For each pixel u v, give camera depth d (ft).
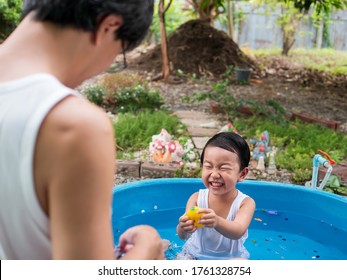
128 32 3.01
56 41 2.86
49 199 2.59
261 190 10.36
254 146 15.37
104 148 2.61
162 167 13.39
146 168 13.41
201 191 8.46
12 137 2.56
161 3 28.32
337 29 47.60
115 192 9.36
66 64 2.91
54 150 2.52
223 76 30.63
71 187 2.53
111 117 20.21
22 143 2.54
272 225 9.57
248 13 47.73
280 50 45.34
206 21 34.22
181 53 31.76
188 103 23.97
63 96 2.61
